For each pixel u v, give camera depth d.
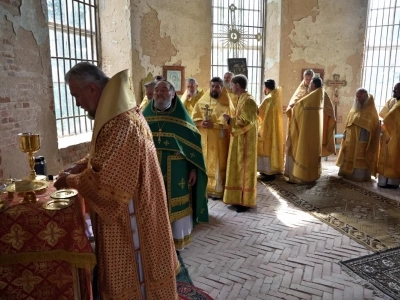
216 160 4.48
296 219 3.95
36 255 1.54
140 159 1.60
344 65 7.31
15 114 3.29
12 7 3.19
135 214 1.66
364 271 2.82
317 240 3.40
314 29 7.00
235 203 4.16
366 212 4.16
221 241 3.38
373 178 5.71
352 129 5.41
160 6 5.68
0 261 1.51
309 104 5.11
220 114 4.33
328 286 2.62
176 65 6.02
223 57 6.88
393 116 4.91
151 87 3.80
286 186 5.28
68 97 4.90
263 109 5.41
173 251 1.90
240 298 2.47
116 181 1.49
